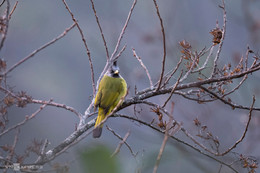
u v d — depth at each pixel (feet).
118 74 32.37
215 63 24.95
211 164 38.14
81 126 26.27
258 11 46.11
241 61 25.09
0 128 22.07
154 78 45.96
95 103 29.53
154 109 23.15
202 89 25.49
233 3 54.39
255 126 41.83
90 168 11.39
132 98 25.91
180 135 39.81
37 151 20.71
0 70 21.40
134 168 20.25
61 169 18.35
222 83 25.36
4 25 20.34
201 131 24.94
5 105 22.18
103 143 11.64
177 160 33.81
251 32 44.29
